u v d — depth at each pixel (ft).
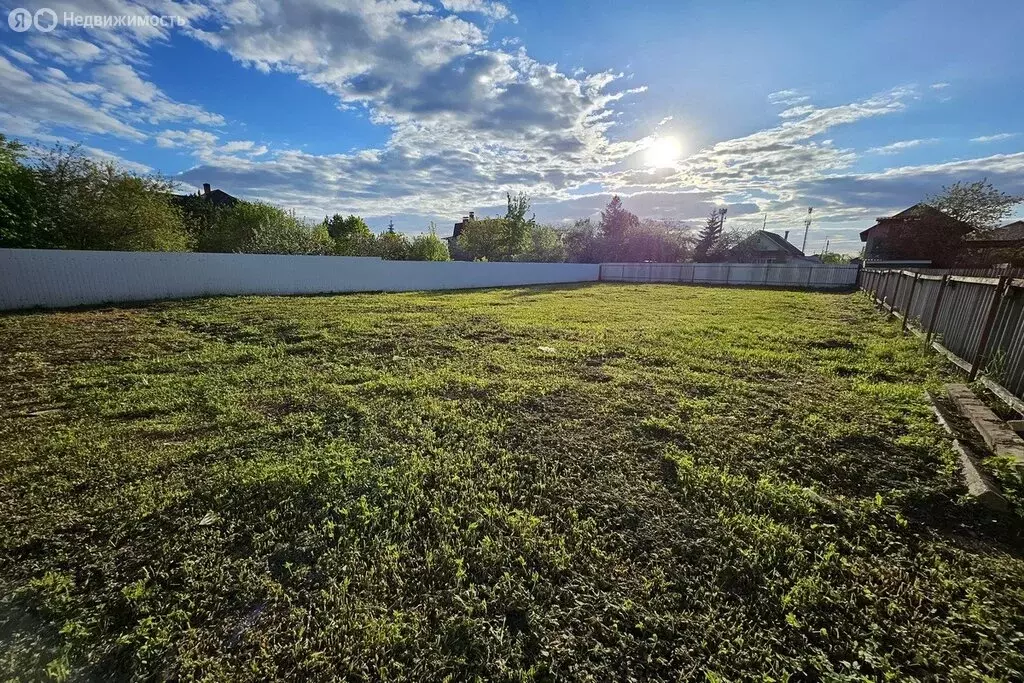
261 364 15.84
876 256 73.46
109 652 4.53
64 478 7.93
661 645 4.57
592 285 61.16
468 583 5.48
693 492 7.45
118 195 41.55
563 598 5.21
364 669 4.36
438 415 10.78
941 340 17.70
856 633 4.69
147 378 13.94
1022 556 6.00
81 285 33.06
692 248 109.81
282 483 7.65
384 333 21.84
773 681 4.13
